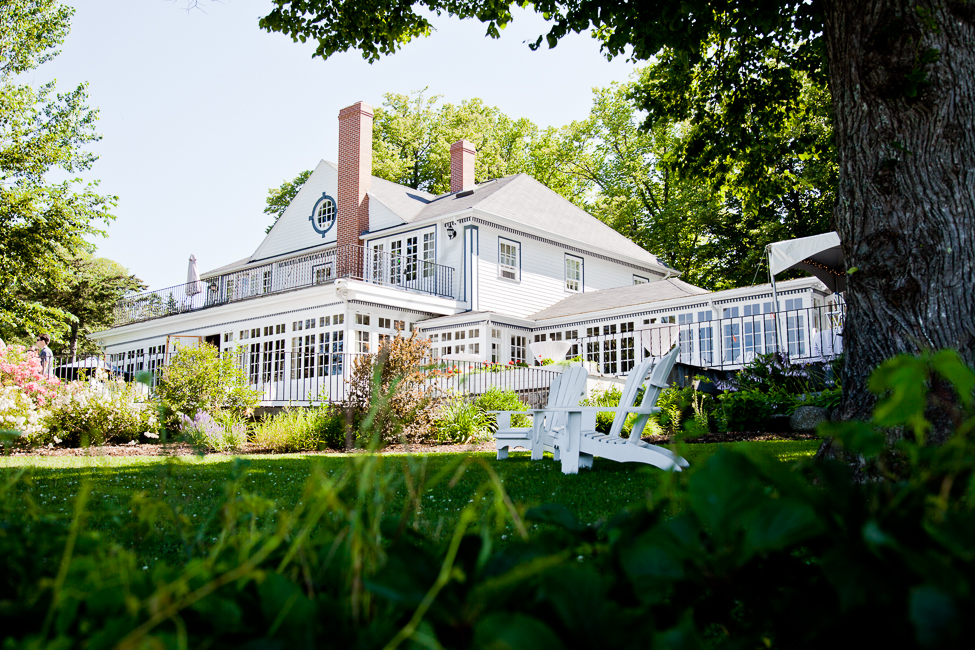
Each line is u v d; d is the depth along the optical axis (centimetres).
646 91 952
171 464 142
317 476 83
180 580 66
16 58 1981
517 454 805
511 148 3709
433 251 2134
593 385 1308
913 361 65
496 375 1353
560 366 1312
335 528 98
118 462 687
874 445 75
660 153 3200
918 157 373
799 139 928
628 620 64
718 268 2922
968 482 69
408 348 968
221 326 2089
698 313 1741
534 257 2270
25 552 97
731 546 71
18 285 2089
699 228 2938
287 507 309
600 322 1945
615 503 370
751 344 1622
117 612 69
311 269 2191
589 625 64
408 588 69
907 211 371
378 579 69
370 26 819
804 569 80
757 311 1628
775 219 2573
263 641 64
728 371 1414
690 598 82
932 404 286
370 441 98
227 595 75
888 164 379
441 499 378
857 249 389
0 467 582
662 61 917
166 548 216
